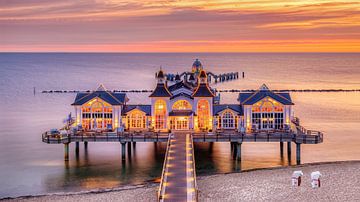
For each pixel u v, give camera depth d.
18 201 67.56
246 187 70.00
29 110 158.00
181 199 58.53
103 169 87.25
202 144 110.62
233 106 98.75
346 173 76.44
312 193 66.44
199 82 99.19
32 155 97.75
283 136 90.75
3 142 109.38
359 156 97.31
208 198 65.06
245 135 90.81
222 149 104.62
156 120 97.75
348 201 62.91
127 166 89.19
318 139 89.38
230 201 63.62
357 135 118.31
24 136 116.00
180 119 97.50
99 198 66.75
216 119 97.88
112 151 101.94
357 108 163.75
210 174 83.38
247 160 93.94
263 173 78.44
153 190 69.94
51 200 66.94
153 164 90.56
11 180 80.75
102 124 98.00
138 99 186.88
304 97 195.88
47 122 135.25
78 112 97.75
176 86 104.38
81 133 93.38
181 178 66.31
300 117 145.25
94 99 97.31
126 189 72.31
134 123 99.06
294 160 93.75
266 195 65.94
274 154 99.25
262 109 96.88
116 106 97.50
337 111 157.00
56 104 172.50
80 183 78.94
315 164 84.62
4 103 174.62
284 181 72.75
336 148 104.62
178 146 83.94
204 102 97.75
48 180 80.69
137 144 109.50
